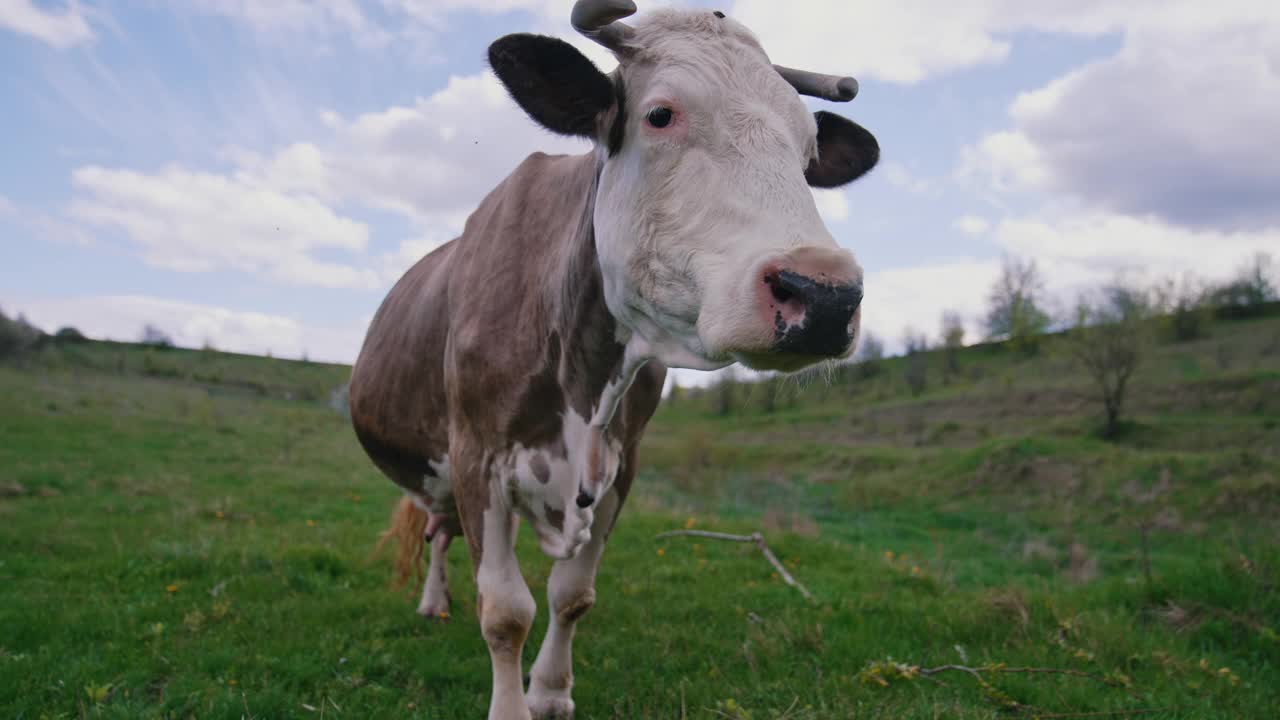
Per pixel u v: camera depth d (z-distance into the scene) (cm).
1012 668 451
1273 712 420
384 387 457
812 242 222
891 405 5141
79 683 417
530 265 347
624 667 477
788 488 2808
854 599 651
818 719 378
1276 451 2738
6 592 616
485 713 400
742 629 548
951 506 2377
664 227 250
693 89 250
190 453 2064
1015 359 6662
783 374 233
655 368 374
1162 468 2362
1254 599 559
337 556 739
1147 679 459
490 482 350
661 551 877
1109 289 4744
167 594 608
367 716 395
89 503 1170
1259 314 6247
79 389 3884
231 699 394
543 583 680
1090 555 1515
